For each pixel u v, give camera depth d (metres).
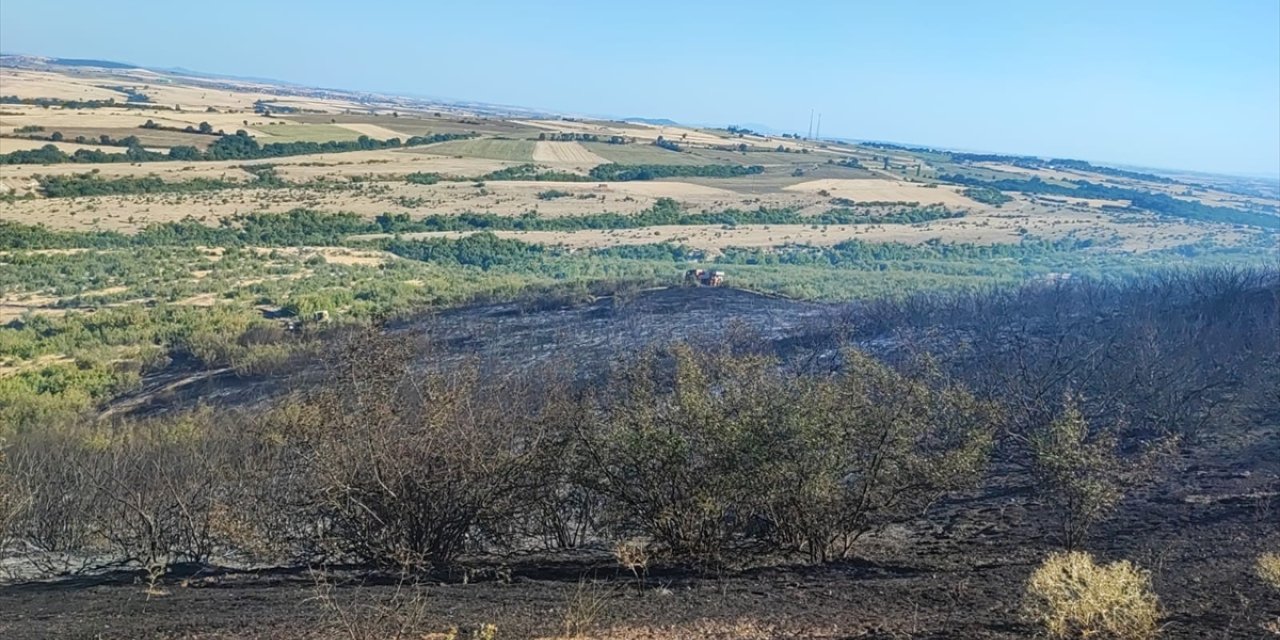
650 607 7.91
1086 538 9.79
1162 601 7.06
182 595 9.64
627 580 9.27
